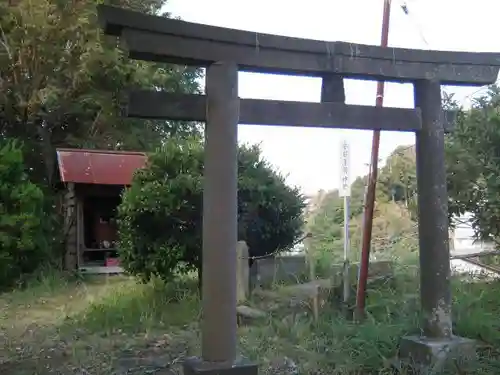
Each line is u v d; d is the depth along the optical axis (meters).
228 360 5.05
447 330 5.93
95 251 17.28
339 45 5.70
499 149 8.44
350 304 8.23
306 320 7.47
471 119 8.59
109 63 17.91
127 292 10.45
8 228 13.02
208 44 5.19
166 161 9.95
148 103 5.09
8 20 17.62
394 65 5.95
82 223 16.70
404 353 5.98
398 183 12.60
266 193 10.51
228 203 5.13
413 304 7.64
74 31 17.45
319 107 5.66
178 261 9.75
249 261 10.51
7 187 13.22
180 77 22.06
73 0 17.27
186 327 8.05
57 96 18.86
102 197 17.73
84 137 21.70
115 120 21.00
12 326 8.64
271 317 7.74
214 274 5.07
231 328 5.09
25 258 13.73
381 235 13.52
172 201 9.52
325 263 10.79
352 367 5.69
